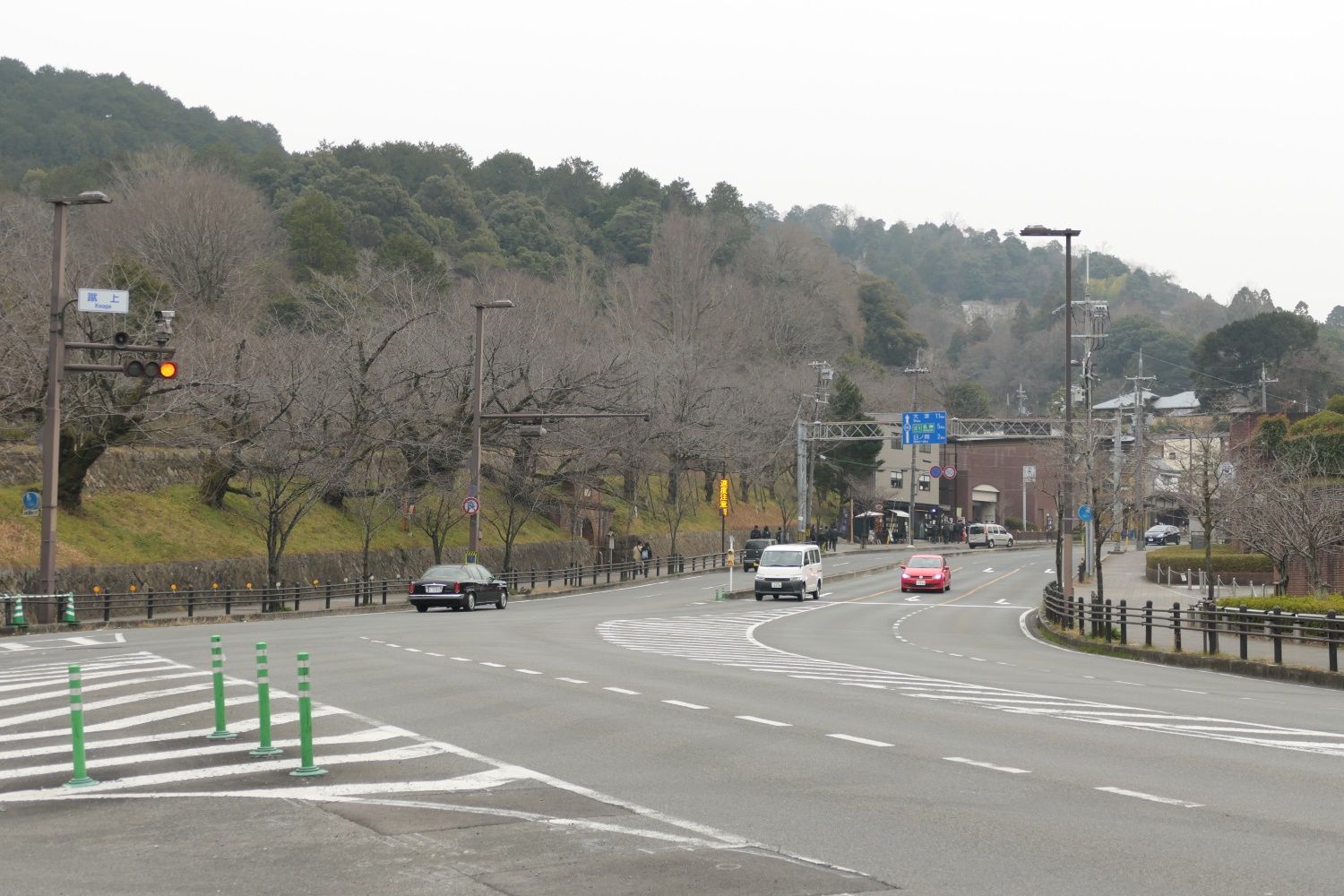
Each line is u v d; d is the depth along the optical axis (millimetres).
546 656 27016
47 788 11727
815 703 18812
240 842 9539
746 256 144875
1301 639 27672
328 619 42250
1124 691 22109
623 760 13414
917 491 135250
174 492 54625
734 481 114438
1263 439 60844
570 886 8219
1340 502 45656
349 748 14086
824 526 122812
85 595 39594
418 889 8180
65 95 146500
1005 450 142625
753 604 54656
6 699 18547
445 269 95312
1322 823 10281
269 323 72438
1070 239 44969
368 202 113375
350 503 63844
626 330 96000
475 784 11953
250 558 52469
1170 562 65875
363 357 53719
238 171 119000
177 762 13109
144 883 8391
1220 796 11492
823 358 128750
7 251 46219
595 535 85688
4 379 41812
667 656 27938
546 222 134875
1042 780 12281
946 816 10523
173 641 30797
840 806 10984
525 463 66000
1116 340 186875
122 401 46188
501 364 62844
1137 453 70812
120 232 80562
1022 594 63062
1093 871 8664
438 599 47406
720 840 9602
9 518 44156
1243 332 127688
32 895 8133
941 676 24172
